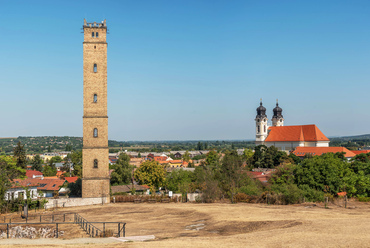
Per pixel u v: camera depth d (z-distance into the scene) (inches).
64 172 6860.2
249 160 5885.8
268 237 1156.5
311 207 2100.1
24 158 5777.6
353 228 1236.5
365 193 2669.8
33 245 1159.6
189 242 1136.8
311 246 1010.7
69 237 1440.7
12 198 2576.3
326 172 2760.8
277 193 2363.4
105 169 2726.4
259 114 7618.1
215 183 2591.0
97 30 2797.7
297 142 6747.1
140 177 4448.8
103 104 2768.2
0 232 1713.8
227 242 1117.7
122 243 1161.4
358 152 6579.7
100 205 2546.8
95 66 2792.8
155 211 2106.3
